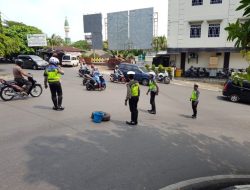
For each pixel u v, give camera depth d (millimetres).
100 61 43906
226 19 26953
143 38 36375
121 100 14180
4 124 8555
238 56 27422
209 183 5387
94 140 7504
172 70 27469
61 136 7672
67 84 19672
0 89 12383
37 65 31062
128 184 5133
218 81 25953
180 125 10000
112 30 39375
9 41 26078
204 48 28125
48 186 4883
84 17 42969
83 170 5590
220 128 10078
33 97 13398
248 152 7543
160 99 15883
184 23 28969
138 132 8562
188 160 6570
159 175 5613
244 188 3986
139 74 22609
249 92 16750
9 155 6152
